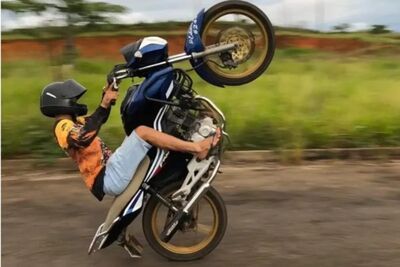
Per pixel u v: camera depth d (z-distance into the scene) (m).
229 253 4.63
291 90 11.32
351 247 4.74
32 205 6.07
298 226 5.27
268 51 4.50
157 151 4.18
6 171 7.55
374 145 8.44
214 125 4.29
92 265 4.45
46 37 14.55
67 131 4.15
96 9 14.66
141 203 4.16
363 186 6.68
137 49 4.15
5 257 4.62
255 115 9.23
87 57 19.98
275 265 4.38
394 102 10.47
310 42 23.58
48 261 4.53
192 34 4.29
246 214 5.63
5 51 17.66
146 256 4.61
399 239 4.92
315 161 8.07
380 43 23.66
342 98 10.91
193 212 4.38
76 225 5.41
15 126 8.32
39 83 12.14
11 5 13.43
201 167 4.25
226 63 4.40
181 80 4.31
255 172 7.41
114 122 8.77
